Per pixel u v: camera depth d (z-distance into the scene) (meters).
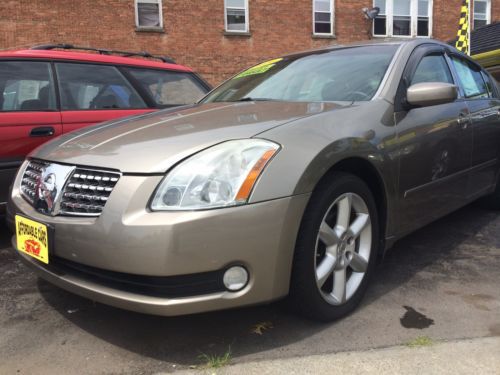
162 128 2.50
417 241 3.84
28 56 4.04
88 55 4.46
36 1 12.54
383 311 2.63
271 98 3.28
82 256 2.11
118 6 13.23
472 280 3.05
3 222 4.26
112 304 2.10
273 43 14.64
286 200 2.09
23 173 2.70
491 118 4.01
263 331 2.42
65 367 2.14
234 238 2.00
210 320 2.54
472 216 4.57
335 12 15.16
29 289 2.96
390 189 2.71
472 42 11.62
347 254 2.55
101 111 4.29
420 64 3.31
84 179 2.21
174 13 13.73
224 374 2.05
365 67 3.17
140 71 4.78
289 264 2.16
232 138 2.18
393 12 16.02
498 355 2.16
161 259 1.94
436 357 2.15
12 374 2.09
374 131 2.62
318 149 2.24
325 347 2.26
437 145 3.13
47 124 3.90
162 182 2.03
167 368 2.12
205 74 14.18
